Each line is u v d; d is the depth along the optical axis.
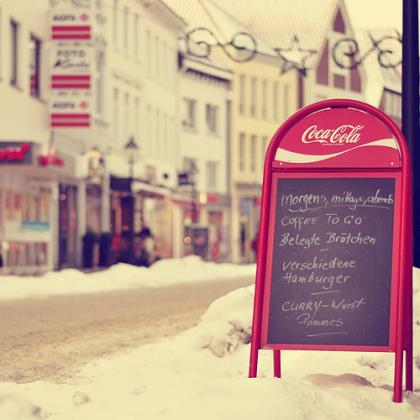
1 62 38.25
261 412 7.81
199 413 7.75
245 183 81.69
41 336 15.59
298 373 10.86
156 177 64.69
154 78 64.88
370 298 9.47
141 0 60.69
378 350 9.41
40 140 41.84
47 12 42.62
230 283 31.06
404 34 13.43
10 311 19.89
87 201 50.28
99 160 49.31
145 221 59.38
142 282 30.27
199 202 75.06
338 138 9.66
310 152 9.67
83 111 42.22
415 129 13.38
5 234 38.50
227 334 12.26
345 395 8.84
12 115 39.09
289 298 9.56
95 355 13.34
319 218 9.62
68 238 47.50
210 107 78.88
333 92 80.62
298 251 9.60
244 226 82.19
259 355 11.94
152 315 18.78
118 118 56.22
